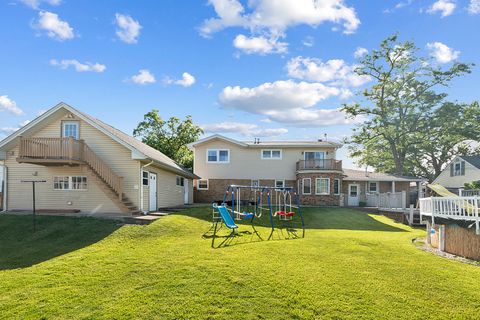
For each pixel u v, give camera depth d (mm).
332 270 7598
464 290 6453
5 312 5469
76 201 16484
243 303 5750
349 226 16547
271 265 7934
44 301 5906
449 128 37250
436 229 11734
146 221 13258
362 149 41781
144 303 5766
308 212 20484
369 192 29609
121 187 15406
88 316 5301
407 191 30328
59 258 8867
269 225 15812
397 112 39844
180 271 7496
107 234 11625
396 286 6621
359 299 5949
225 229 13609
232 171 28359
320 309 5535
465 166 31906
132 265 8078
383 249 10141
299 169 27031
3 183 16922
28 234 11914
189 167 39375
